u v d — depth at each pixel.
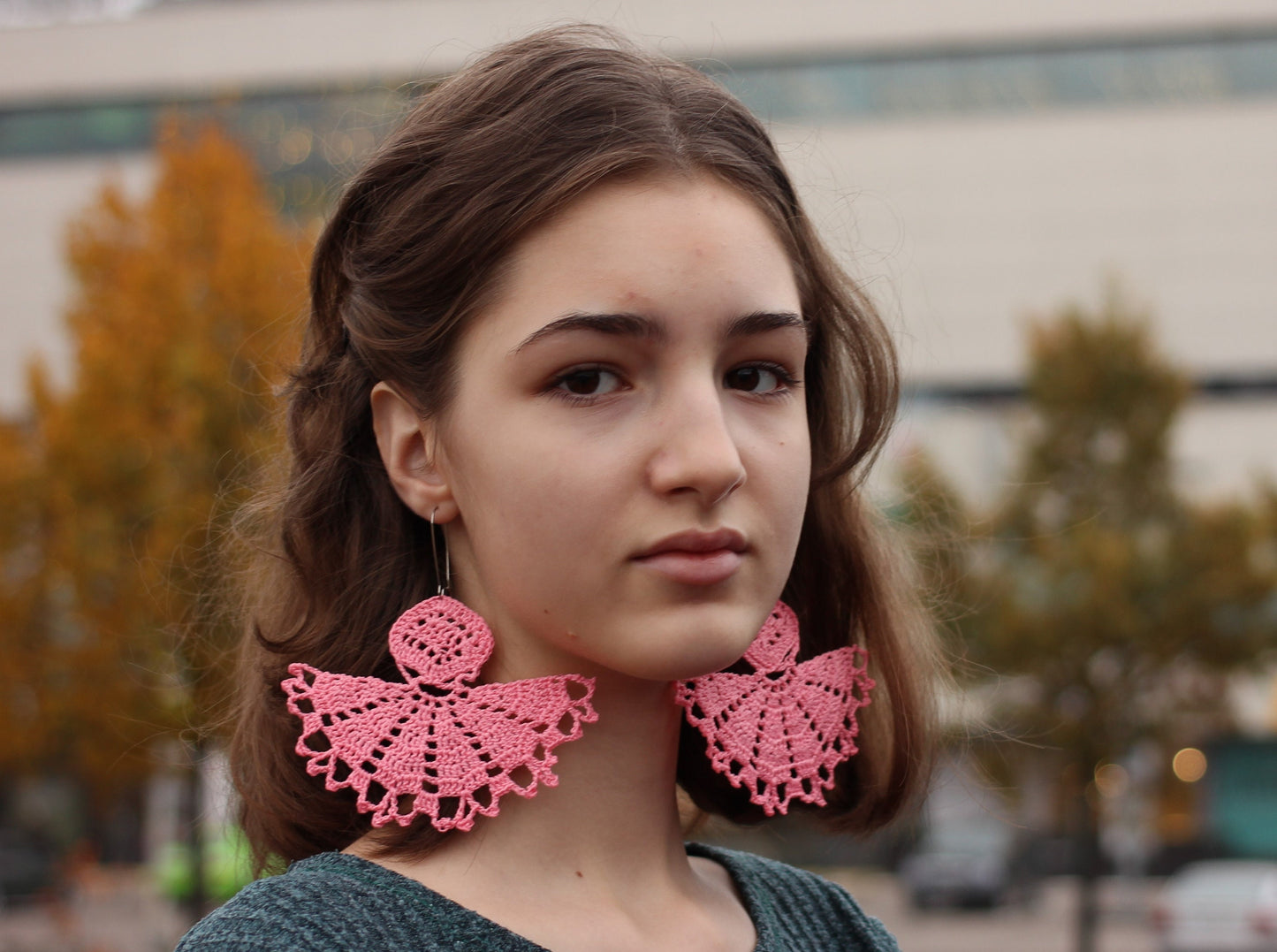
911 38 22.86
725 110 1.26
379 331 1.26
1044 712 10.37
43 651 9.84
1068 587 10.36
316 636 1.33
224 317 8.74
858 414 1.61
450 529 1.29
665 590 1.11
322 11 22.52
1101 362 11.09
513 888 1.21
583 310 1.12
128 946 12.83
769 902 1.43
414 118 1.29
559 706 1.21
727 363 1.17
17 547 10.02
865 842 1.71
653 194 1.15
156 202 9.57
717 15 22.80
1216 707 10.68
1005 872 18.17
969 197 23.03
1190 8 22.61
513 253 1.16
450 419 1.21
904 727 1.60
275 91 22.52
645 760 1.27
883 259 2.12
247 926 1.11
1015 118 23.05
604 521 1.11
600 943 1.20
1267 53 22.72
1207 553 10.45
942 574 2.21
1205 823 22.31
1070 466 11.04
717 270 1.14
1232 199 22.70
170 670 4.81
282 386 1.50
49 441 8.93
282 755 1.32
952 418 19.64
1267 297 22.55
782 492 1.17
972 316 22.95
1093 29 22.77
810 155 1.89
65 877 17.06
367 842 1.25
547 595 1.14
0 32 24.00
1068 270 22.88
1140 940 14.85
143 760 8.71
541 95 1.19
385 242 1.25
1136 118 22.89
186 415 8.20
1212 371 22.59
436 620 1.24
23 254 23.97
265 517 1.59
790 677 1.40
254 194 9.73
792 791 1.37
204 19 23.28
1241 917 12.05
